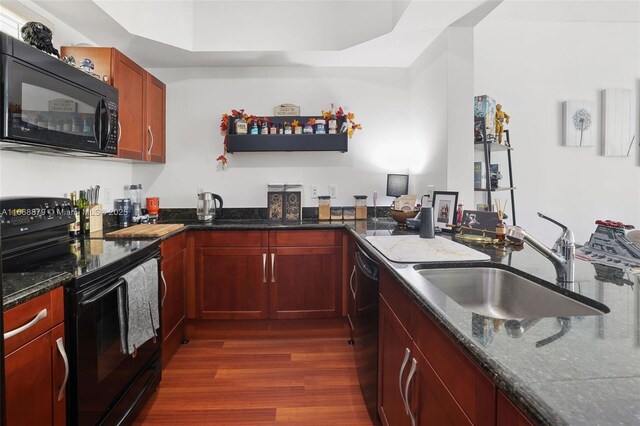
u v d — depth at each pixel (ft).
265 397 5.94
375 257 4.95
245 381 6.43
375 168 9.99
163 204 9.71
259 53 8.65
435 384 2.84
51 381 3.49
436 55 7.96
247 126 9.32
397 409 3.98
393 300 4.16
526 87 9.21
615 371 1.73
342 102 9.86
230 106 9.71
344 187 9.96
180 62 9.20
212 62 9.23
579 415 1.36
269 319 8.30
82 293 3.90
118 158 7.50
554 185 9.36
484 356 1.90
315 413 5.54
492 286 4.32
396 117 9.92
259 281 8.23
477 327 2.33
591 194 9.45
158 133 9.04
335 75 9.83
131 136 7.55
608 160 9.48
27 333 3.16
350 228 7.82
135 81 7.72
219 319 8.27
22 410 3.11
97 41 7.72
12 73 4.01
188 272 8.14
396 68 9.89
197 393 6.05
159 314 6.09
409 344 3.53
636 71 9.41
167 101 9.64
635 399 1.48
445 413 2.63
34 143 4.37
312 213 9.91
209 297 8.19
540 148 9.30
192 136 9.70
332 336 8.48
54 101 4.70
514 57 9.16
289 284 8.29
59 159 6.64
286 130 9.41
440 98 7.77
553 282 3.46
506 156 9.26
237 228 8.13
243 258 8.20
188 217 9.69
